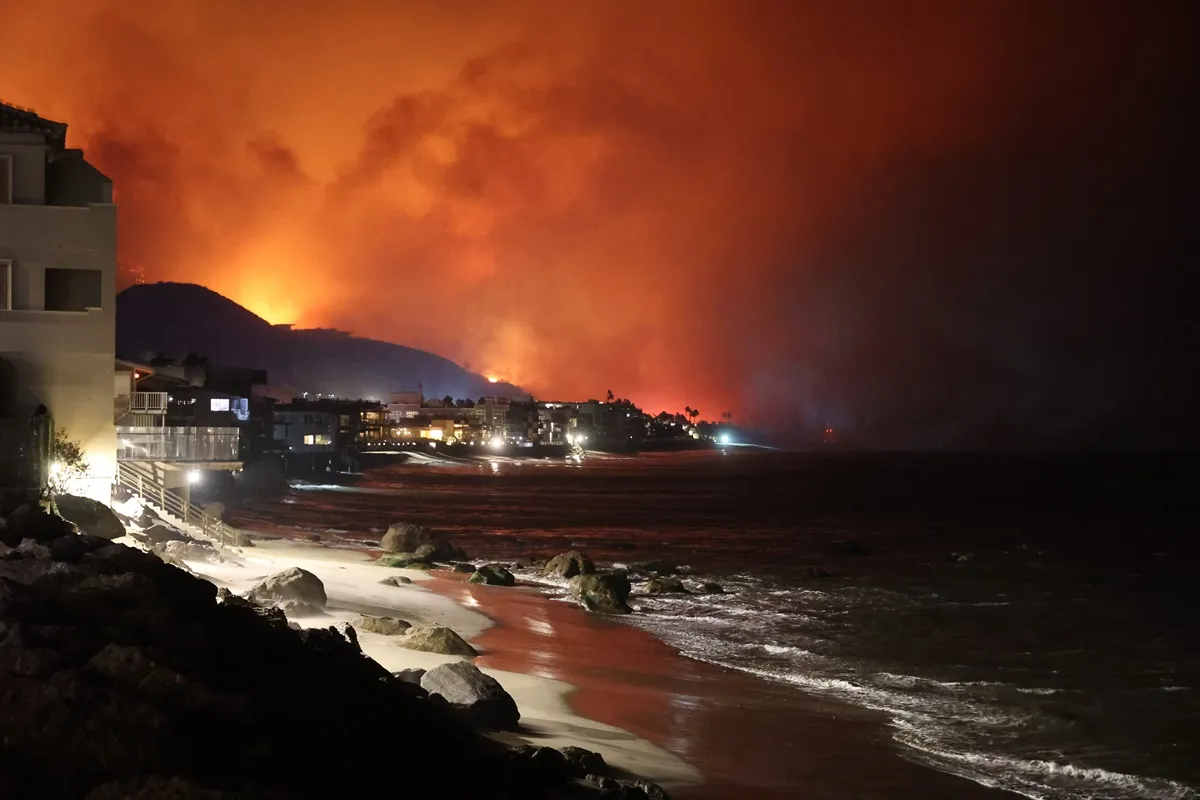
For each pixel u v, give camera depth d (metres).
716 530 80.62
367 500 106.12
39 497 23.95
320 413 141.62
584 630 32.91
